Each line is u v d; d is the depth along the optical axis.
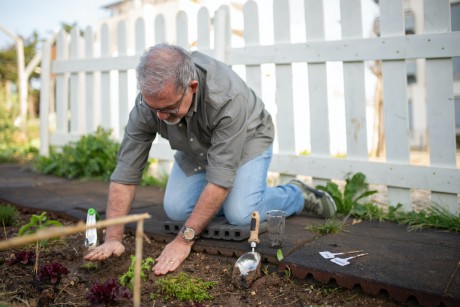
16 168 5.31
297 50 3.37
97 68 4.73
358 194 3.17
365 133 3.18
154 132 2.23
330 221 2.60
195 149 2.30
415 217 2.77
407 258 1.97
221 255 2.15
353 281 1.74
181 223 2.36
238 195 2.34
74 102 5.06
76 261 2.13
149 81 1.76
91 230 2.12
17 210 3.21
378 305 1.67
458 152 6.56
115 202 2.18
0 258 2.14
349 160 3.23
